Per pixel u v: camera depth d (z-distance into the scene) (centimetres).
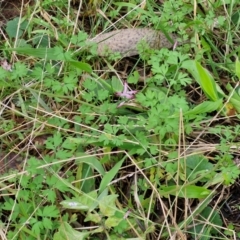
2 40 120
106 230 94
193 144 104
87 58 111
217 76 112
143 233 95
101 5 123
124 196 101
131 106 107
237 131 101
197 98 112
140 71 115
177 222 99
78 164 101
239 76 104
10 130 106
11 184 100
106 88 109
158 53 107
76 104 109
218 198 100
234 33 116
